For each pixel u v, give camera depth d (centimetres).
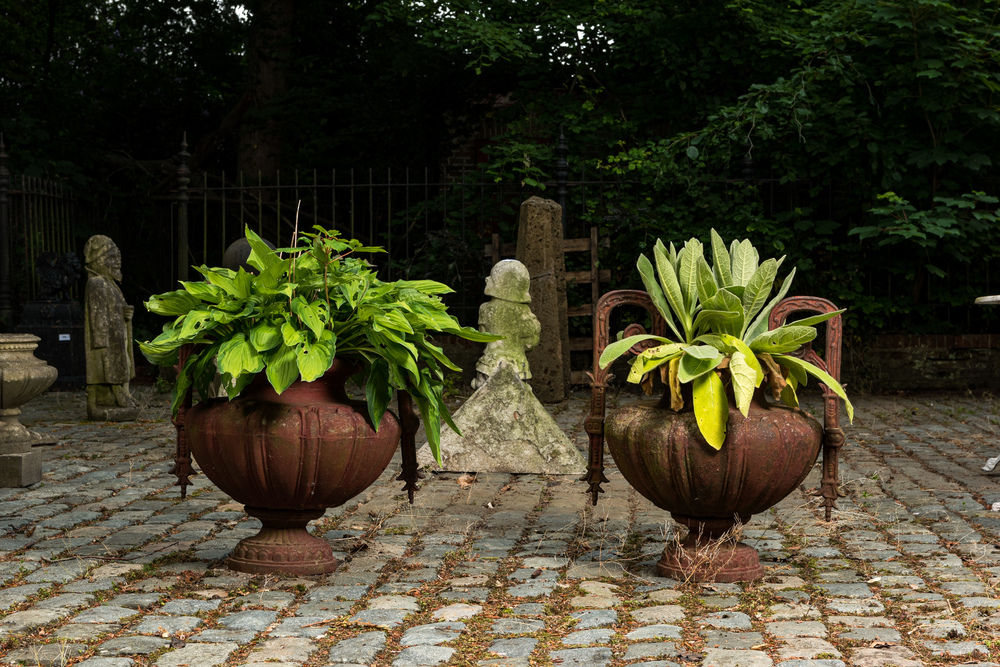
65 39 1916
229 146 1806
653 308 466
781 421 414
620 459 432
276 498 417
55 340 1217
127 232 1483
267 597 390
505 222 1285
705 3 1278
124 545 478
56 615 361
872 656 319
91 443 816
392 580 423
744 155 1234
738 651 323
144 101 1808
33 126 1430
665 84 1282
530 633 348
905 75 1147
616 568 442
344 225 1550
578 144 1316
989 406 1055
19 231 1334
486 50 1338
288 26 1596
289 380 400
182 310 440
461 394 1145
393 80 1504
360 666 313
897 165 1162
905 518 540
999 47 1154
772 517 548
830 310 452
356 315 422
